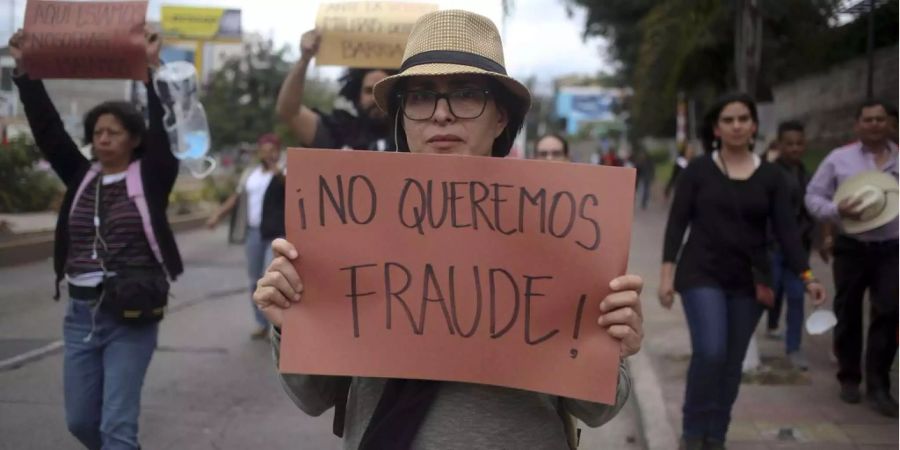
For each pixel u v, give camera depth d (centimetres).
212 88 2906
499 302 199
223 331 841
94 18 378
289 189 203
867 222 505
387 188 202
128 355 363
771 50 1380
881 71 952
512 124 227
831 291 988
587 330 197
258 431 537
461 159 201
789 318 657
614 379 194
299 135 530
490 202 200
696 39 1406
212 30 2798
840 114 1352
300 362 200
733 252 440
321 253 203
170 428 539
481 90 213
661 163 4684
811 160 1442
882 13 938
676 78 1523
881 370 544
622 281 194
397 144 229
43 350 739
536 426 201
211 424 549
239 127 2886
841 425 517
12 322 867
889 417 530
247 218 812
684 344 754
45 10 384
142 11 381
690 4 1381
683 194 454
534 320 198
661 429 513
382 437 197
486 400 199
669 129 3522
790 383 612
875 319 535
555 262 198
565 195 199
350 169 203
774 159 732
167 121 467
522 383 197
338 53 547
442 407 199
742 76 1212
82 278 364
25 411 560
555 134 686
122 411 358
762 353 700
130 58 380
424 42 215
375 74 525
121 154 375
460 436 196
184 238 1850
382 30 546
